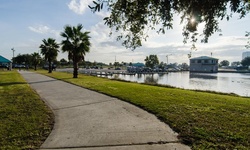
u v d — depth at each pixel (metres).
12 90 11.42
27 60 77.81
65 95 9.90
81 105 7.56
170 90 12.08
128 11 3.22
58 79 20.48
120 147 3.87
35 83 16.08
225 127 4.93
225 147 3.87
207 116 5.86
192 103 7.68
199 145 3.95
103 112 6.50
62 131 4.73
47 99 8.77
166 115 5.93
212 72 73.06
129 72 55.19
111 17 3.43
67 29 24.36
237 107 7.10
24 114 6.11
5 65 58.25
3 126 4.96
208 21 3.16
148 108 6.86
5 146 3.88
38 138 4.30
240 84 27.88
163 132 4.66
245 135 4.43
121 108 7.05
